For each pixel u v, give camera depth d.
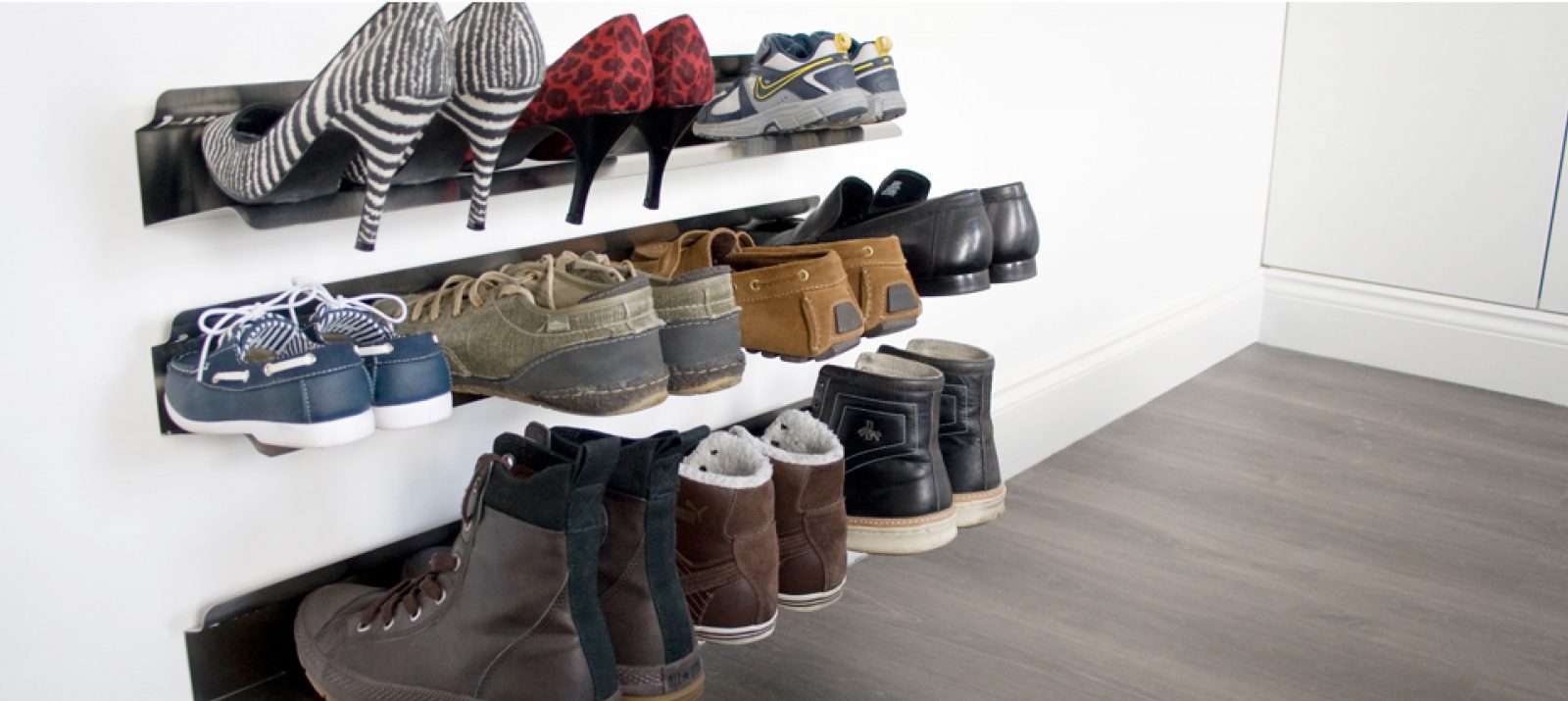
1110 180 2.64
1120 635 1.84
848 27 1.83
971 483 1.60
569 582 1.10
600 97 1.14
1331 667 1.75
